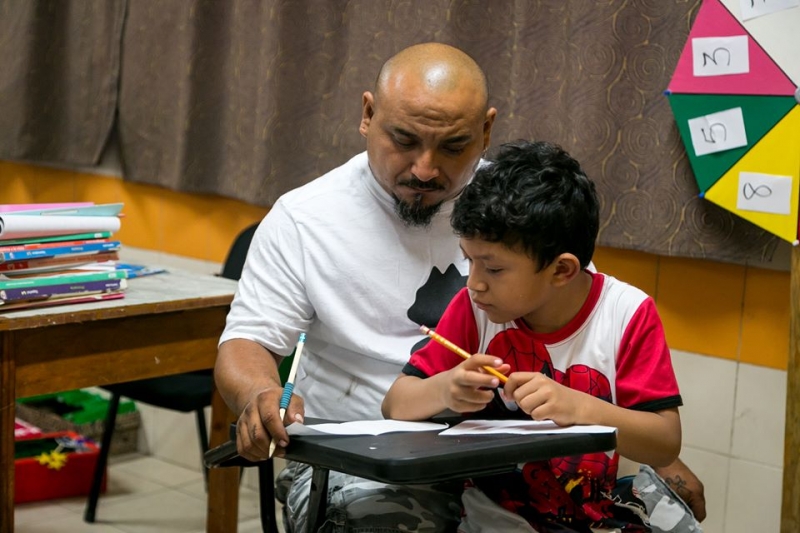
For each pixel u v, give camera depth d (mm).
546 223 1477
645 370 1595
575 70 2590
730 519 2570
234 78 3406
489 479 1658
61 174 4148
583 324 1633
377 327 1907
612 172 2557
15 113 4008
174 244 3779
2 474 2119
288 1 3186
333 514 1644
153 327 2352
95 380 2262
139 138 3736
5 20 4027
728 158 2361
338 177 1970
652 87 2486
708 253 2451
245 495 3541
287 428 1415
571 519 1591
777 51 2273
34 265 2191
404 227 1906
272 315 1885
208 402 2984
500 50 2742
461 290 1759
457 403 1519
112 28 3768
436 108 1697
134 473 3768
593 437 1395
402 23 2922
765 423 2486
